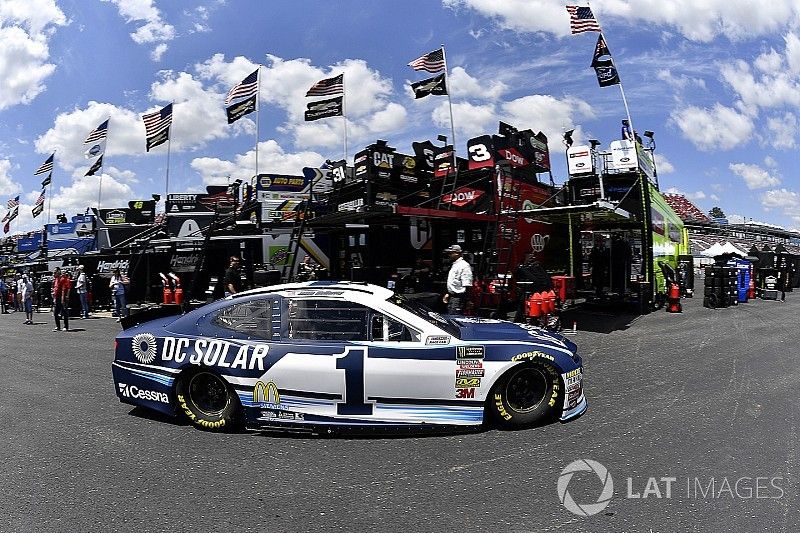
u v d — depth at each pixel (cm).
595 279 1528
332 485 413
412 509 370
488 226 1247
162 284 1886
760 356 841
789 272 2203
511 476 419
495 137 1386
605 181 1437
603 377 732
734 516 348
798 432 498
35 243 3212
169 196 2112
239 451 493
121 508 386
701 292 2203
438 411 511
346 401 511
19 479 443
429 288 1284
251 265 1736
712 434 498
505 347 521
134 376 579
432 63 1537
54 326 1639
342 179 1474
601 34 1462
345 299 533
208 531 349
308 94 1755
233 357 535
